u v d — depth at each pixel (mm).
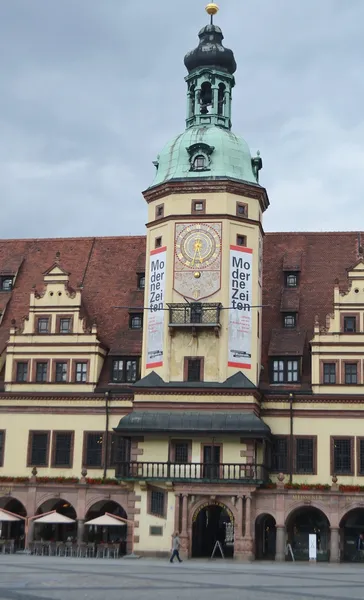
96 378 63844
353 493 57125
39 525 62750
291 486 57656
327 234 71375
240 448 58500
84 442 62812
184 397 59625
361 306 61844
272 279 68250
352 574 44844
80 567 45188
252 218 63125
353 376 61062
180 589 33500
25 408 64062
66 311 65188
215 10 68562
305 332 64062
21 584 34312
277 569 47719
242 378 59562
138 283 69125
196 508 57375
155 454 59281
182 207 62656
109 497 60375
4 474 63188
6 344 67250
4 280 72250
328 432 60406
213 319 60125
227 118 66938
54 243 74625
